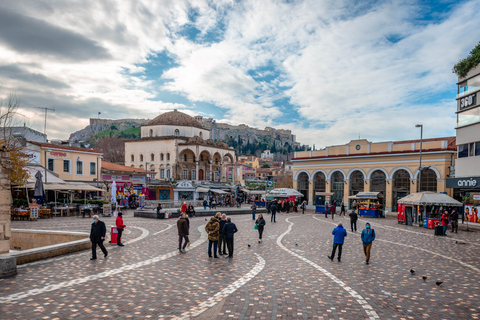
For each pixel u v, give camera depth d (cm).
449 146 3878
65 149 4162
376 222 3136
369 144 4516
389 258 1412
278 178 11975
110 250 1498
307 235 2086
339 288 974
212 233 1366
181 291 920
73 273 1091
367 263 1302
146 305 809
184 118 8044
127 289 930
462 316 773
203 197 5441
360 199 4269
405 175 4178
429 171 3953
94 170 4562
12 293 882
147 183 5588
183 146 7262
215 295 890
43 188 2941
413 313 787
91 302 823
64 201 3659
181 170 7306
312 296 896
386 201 4322
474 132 2733
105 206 3219
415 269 1220
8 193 1259
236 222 2920
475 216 2950
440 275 1139
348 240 1916
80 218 2947
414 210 2894
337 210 4812
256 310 787
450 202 2623
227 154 8238
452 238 2047
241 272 1139
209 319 730
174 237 1919
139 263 1248
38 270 1127
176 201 4875
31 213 2681
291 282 1026
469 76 2794
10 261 1056
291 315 760
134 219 3039
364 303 849
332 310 796
